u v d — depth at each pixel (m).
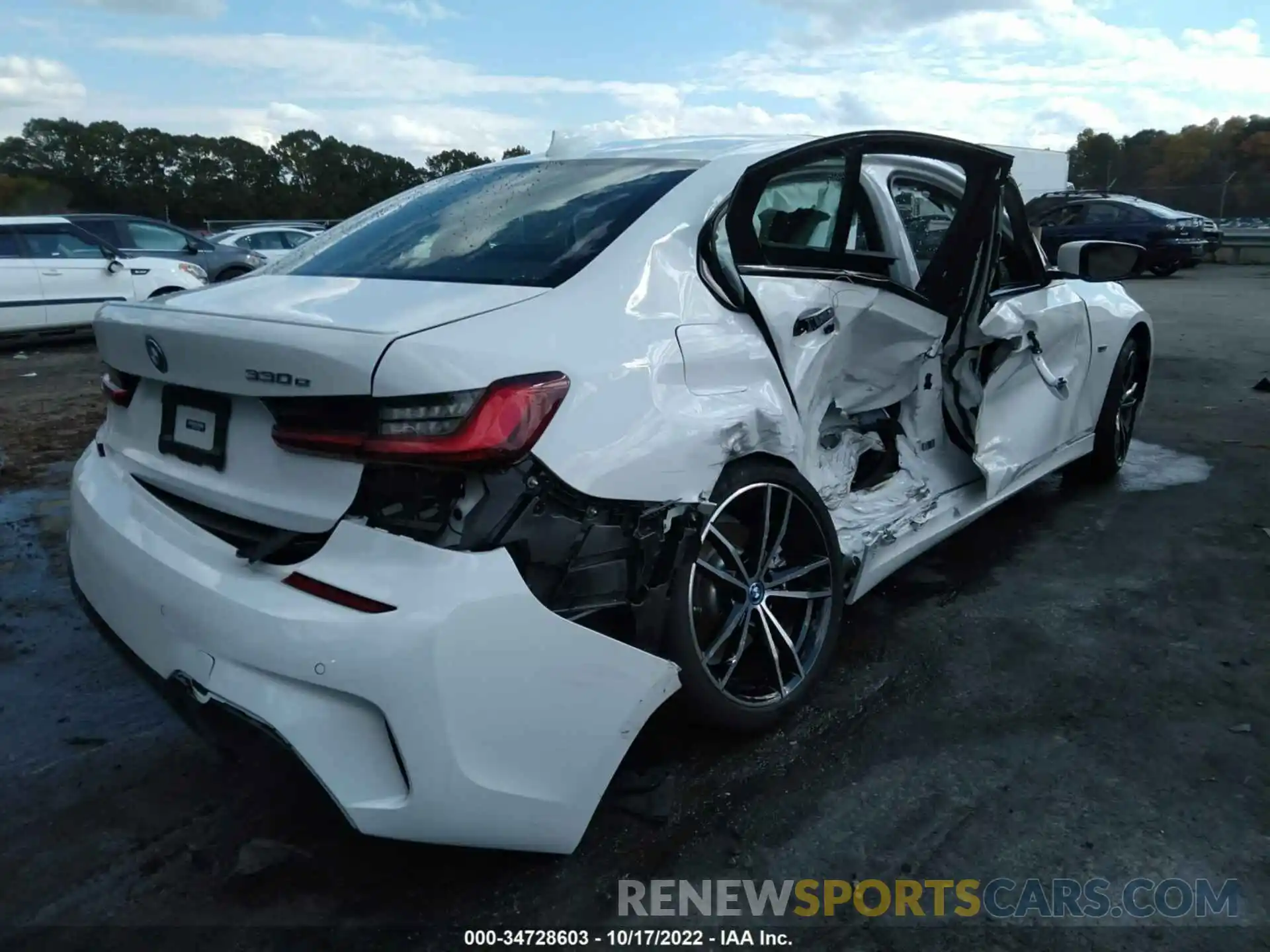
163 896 2.10
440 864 2.18
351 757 1.80
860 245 3.11
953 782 2.42
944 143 3.00
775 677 2.60
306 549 1.96
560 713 1.94
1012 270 3.88
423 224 2.70
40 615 3.54
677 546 2.20
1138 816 2.28
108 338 2.37
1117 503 4.47
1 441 6.22
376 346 1.82
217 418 2.13
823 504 2.70
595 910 2.03
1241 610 3.33
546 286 2.19
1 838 2.30
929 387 3.40
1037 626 3.25
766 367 2.52
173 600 1.99
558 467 1.93
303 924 2.01
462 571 1.82
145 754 2.65
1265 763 2.47
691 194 2.53
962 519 3.42
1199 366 7.86
